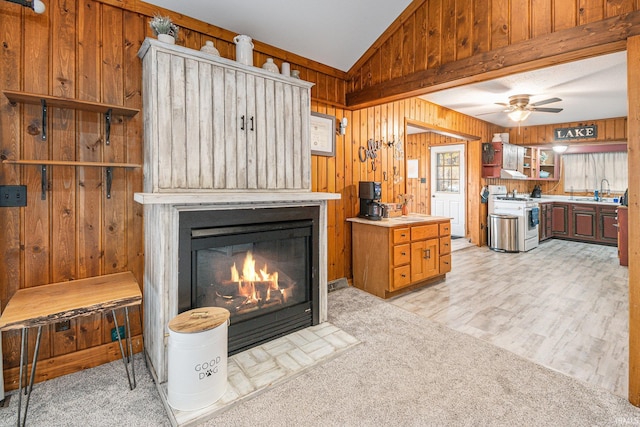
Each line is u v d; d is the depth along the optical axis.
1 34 1.80
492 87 4.10
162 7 2.28
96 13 2.07
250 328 2.26
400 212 4.17
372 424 1.58
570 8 1.98
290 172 2.57
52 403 1.75
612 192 6.93
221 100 2.18
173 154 1.98
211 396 1.69
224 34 2.59
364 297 3.42
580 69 3.48
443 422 1.59
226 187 2.20
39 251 1.95
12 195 1.85
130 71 2.19
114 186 2.17
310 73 3.29
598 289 3.69
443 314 2.97
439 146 6.86
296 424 1.59
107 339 2.19
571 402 1.74
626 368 2.09
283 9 2.55
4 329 1.48
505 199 6.28
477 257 5.36
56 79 1.95
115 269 2.20
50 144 1.95
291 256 2.54
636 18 1.72
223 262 2.19
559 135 6.25
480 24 2.40
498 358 2.19
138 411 1.70
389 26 3.01
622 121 5.72
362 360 2.16
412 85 2.87
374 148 4.02
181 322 1.74
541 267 4.70
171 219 1.89
